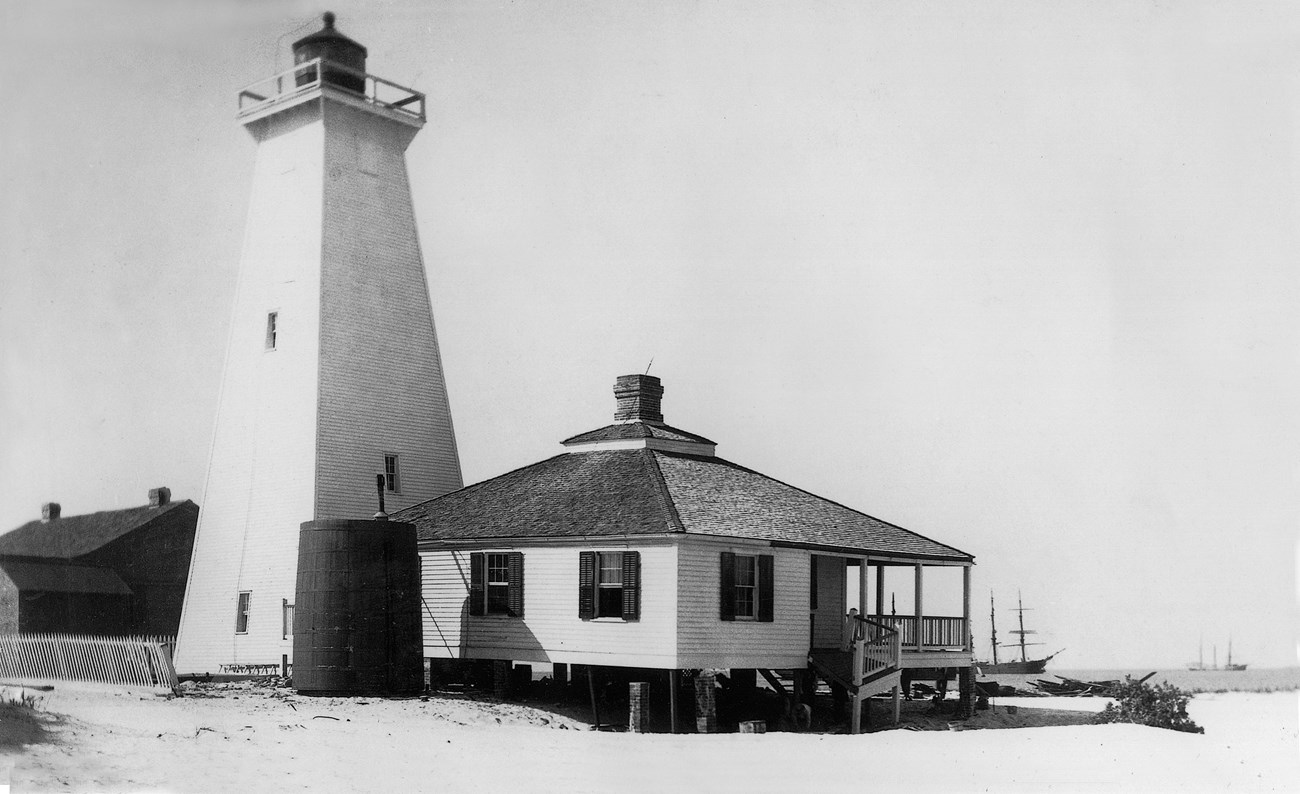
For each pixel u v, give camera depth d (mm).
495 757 30203
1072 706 52812
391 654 37250
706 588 35000
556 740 32562
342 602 37094
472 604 38625
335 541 37406
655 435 41188
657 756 31688
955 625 42688
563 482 39875
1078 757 36906
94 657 39094
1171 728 45969
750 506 38469
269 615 45094
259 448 46781
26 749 27656
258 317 48000
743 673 40719
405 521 39719
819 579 39844
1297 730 49375
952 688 56312
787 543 36781
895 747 35656
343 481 45906
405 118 50031
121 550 66938
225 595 46500
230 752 28938
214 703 34500
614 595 35469
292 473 45656
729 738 34719
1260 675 84875
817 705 41812
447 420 50031
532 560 37281
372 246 48531
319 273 46594
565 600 36375
